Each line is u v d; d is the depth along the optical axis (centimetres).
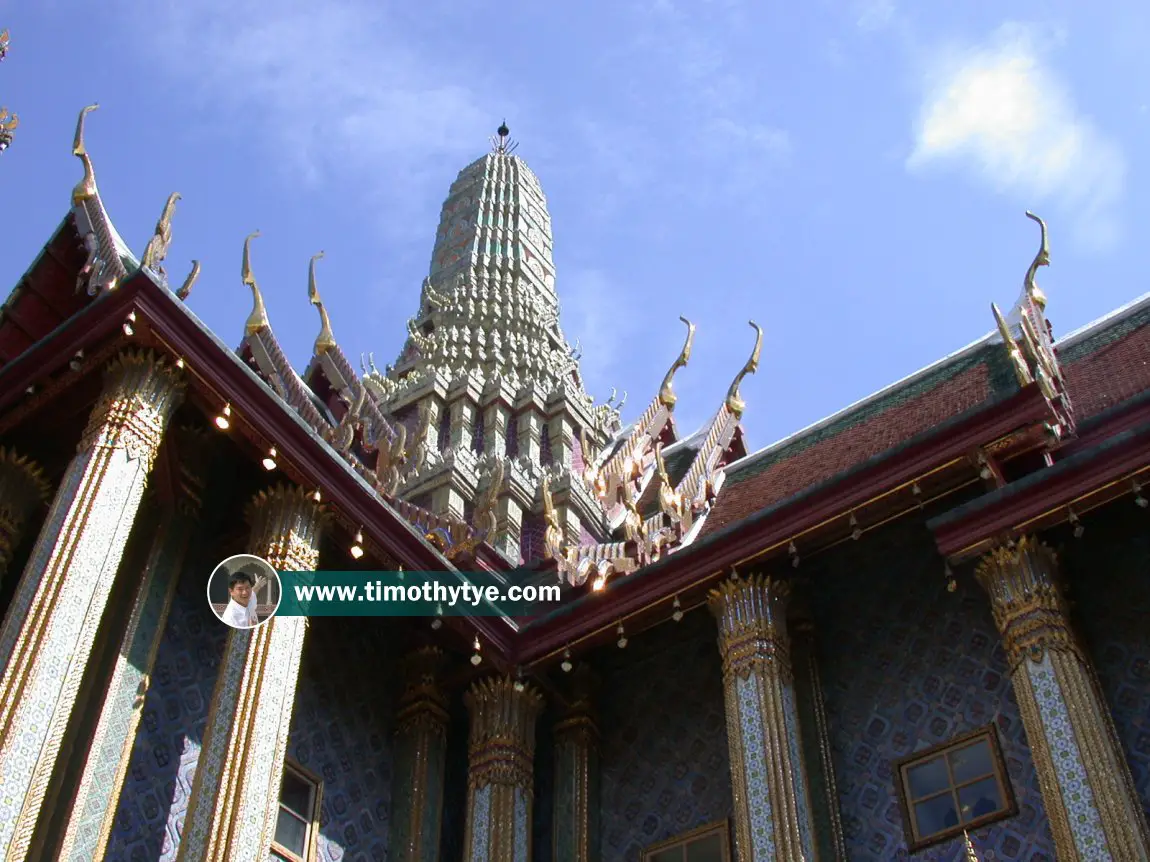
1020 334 1741
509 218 3372
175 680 1308
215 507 1422
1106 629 1309
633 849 1473
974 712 1345
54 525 1134
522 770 1506
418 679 1566
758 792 1282
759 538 1421
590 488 2195
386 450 1636
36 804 996
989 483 1355
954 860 1257
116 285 1230
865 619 1485
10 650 1045
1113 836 1077
